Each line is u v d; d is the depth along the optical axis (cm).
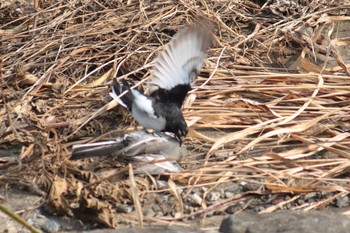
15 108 1186
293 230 931
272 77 1285
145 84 1227
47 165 1051
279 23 1459
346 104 1228
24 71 1251
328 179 1049
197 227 967
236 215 965
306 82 1285
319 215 964
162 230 944
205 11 1459
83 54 1331
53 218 975
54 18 1439
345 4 1511
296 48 1410
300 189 1025
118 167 1060
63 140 1127
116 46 1352
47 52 1329
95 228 961
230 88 1248
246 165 1071
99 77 1302
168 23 1421
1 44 1350
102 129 1161
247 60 1361
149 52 1329
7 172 1057
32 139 1106
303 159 1105
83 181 1020
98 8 1473
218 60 1280
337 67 1325
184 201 1016
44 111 1197
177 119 1033
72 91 1242
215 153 1109
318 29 1452
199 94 1234
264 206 1008
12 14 1469
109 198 994
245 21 1487
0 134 1145
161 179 1049
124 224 969
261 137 1116
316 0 1512
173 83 1034
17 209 990
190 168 1077
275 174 1057
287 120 1159
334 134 1157
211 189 1031
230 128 1184
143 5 1461
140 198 1003
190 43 1009
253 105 1200
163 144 1066
